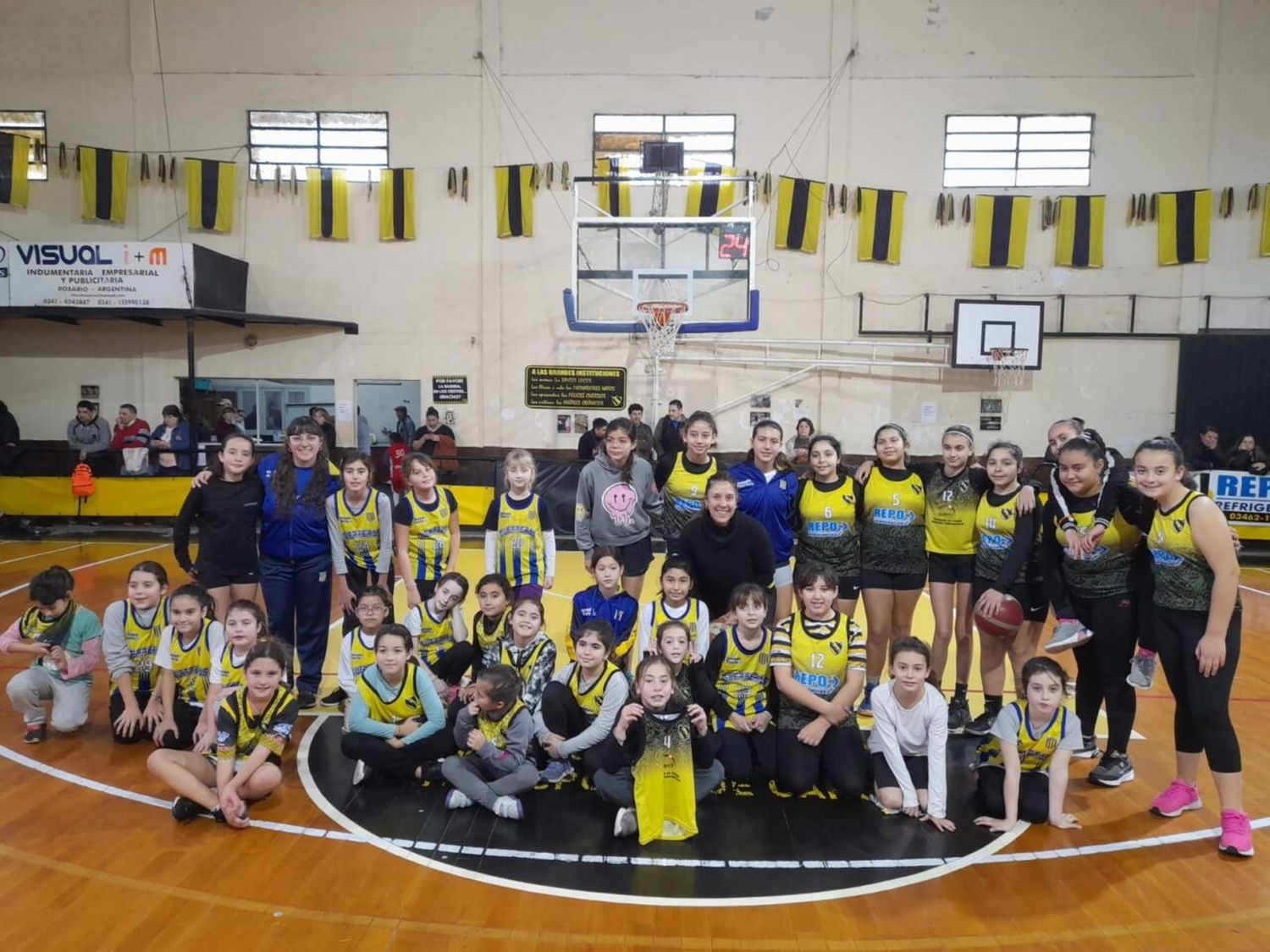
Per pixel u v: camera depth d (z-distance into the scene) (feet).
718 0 39.06
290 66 39.63
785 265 39.91
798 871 10.53
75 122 39.78
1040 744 11.91
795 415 40.50
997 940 9.13
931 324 39.93
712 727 12.71
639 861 10.72
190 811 11.65
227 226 39.73
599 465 15.75
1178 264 38.86
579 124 39.65
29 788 12.62
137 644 14.37
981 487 14.80
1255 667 19.39
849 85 39.27
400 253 40.40
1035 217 39.27
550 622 22.79
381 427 41.34
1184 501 11.02
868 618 15.46
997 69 38.93
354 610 15.10
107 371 40.78
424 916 9.44
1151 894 10.05
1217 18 37.99
